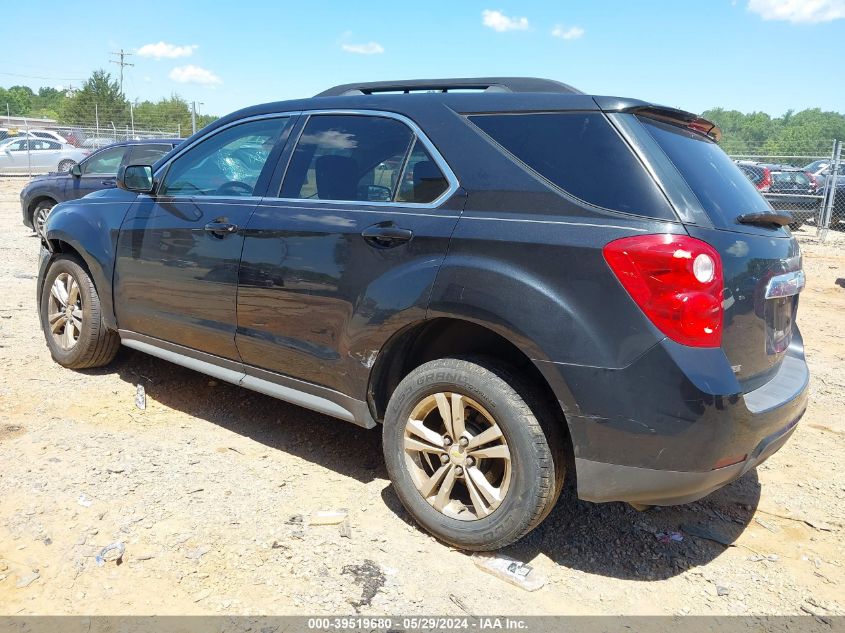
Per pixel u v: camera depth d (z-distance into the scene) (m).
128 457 3.44
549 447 2.59
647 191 2.46
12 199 18.27
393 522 3.03
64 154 24.30
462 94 3.02
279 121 3.61
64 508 2.94
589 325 2.43
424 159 2.95
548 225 2.55
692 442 2.36
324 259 3.10
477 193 2.75
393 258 2.88
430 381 2.80
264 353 3.42
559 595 2.62
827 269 11.41
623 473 2.47
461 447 2.77
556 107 2.73
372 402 3.07
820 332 7.20
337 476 3.44
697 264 2.32
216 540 2.79
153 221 3.93
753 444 2.53
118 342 4.53
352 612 2.43
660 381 2.35
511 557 2.82
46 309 4.75
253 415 4.13
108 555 2.64
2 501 2.96
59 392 4.23
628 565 2.85
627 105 2.61
